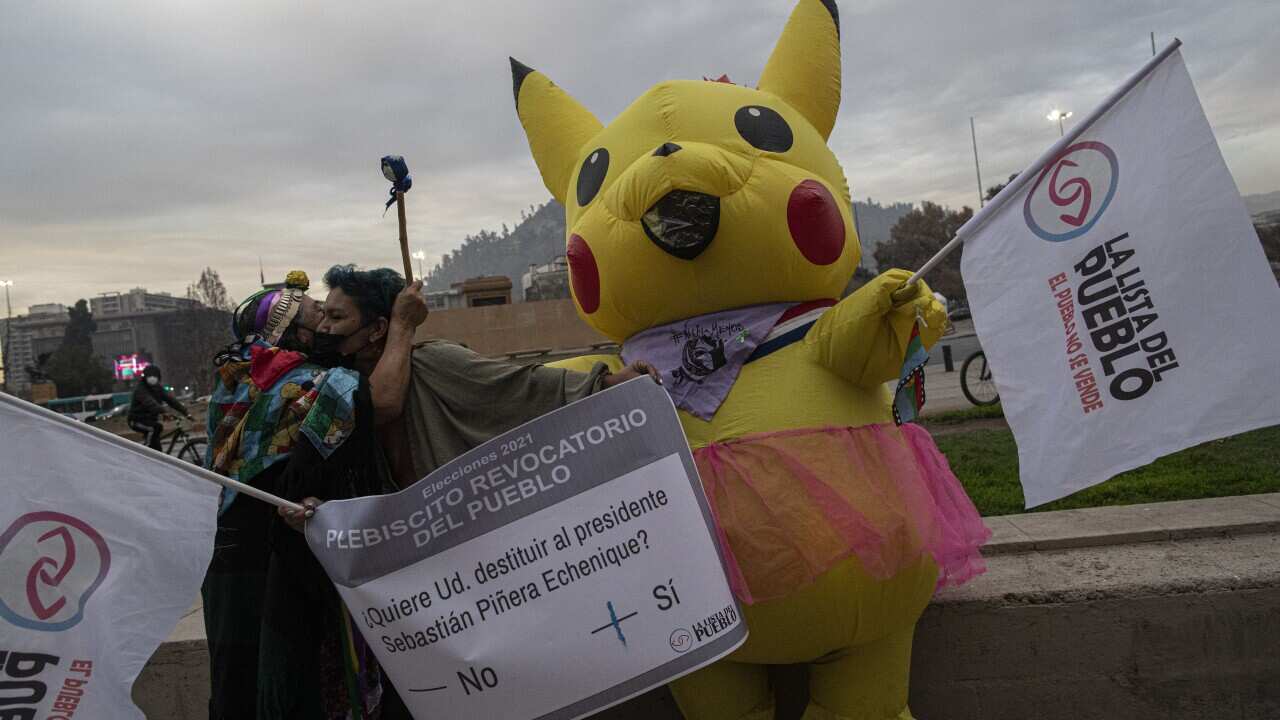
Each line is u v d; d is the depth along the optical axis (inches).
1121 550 155.1
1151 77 107.0
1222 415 101.9
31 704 93.3
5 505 94.6
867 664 122.0
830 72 146.9
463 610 103.3
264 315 119.3
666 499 102.3
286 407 111.0
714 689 123.6
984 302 111.1
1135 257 105.9
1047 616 138.6
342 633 113.5
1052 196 109.5
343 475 112.0
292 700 106.7
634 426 103.5
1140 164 106.5
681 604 101.1
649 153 120.5
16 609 94.0
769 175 124.3
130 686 96.0
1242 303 102.1
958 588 142.2
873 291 115.6
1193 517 163.0
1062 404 107.4
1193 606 137.4
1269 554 146.3
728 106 131.3
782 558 109.2
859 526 108.9
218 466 112.3
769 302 127.0
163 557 98.8
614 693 101.0
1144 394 104.6
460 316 930.1
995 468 256.8
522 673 101.9
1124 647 138.6
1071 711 139.8
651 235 119.0
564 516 102.8
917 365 115.8
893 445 119.9
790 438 114.7
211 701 114.3
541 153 158.2
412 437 117.1
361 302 118.0
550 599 102.4
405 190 117.3
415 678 104.4
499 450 104.0
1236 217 102.7
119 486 98.4
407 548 104.5
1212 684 138.3
